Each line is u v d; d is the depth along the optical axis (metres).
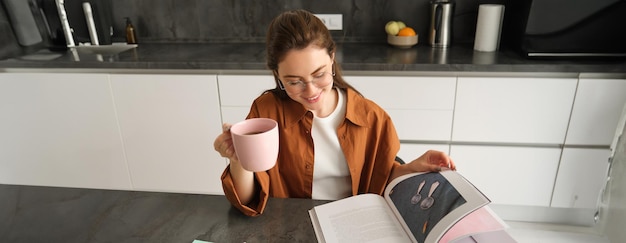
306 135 1.07
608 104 1.77
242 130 0.77
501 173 1.99
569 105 1.80
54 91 2.02
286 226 0.84
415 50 2.13
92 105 2.04
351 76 1.88
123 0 2.38
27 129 2.13
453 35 2.29
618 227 1.20
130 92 1.99
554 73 1.79
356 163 1.08
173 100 1.99
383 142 1.09
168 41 2.46
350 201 0.91
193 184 2.21
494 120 1.87
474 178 2.02
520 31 1.93
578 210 2.07
